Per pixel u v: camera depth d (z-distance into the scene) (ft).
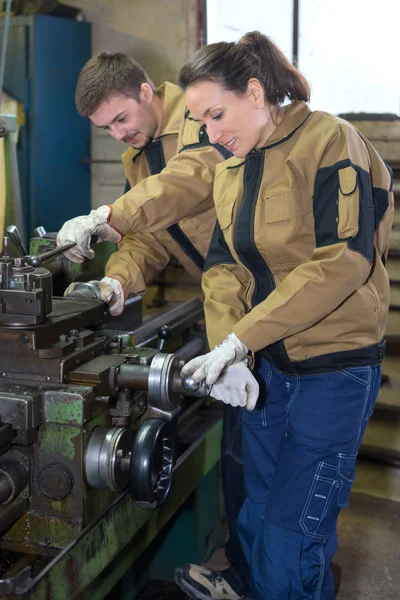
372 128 9.41
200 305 8.13
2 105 9.62
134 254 7.11
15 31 9.50
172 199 6.31
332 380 5.46
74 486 4.78
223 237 5.96
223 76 5.01
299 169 5.14
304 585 5.53
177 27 9.88
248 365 5.47
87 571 4.86
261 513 6.29
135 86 6.87
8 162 7.43
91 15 10.27
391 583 7.57
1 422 4.62
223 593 6.84
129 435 5.07
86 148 10.53
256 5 9.71
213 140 5.32
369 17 9.29
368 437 9.59
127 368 5.21
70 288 6.35
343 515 8.93
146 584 7.55
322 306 4.92
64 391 4.69
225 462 7.14
